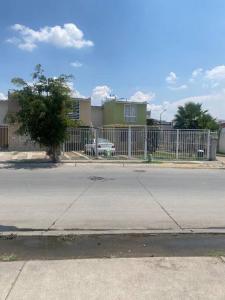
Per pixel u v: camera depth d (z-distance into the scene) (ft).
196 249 18.65
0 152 98.63
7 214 27.30
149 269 15.28
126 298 12.73
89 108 130.31
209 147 80.59
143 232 22.00
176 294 13.03
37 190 38.50
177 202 32.55
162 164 71.15
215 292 13.19
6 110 124.16
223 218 26.66
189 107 175.83
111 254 17.63
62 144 74.69
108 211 28.55
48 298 12.70
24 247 18.76
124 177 50.65
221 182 46.55
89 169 61.77
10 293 13.03
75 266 15.58
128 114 141.79
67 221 25.35
